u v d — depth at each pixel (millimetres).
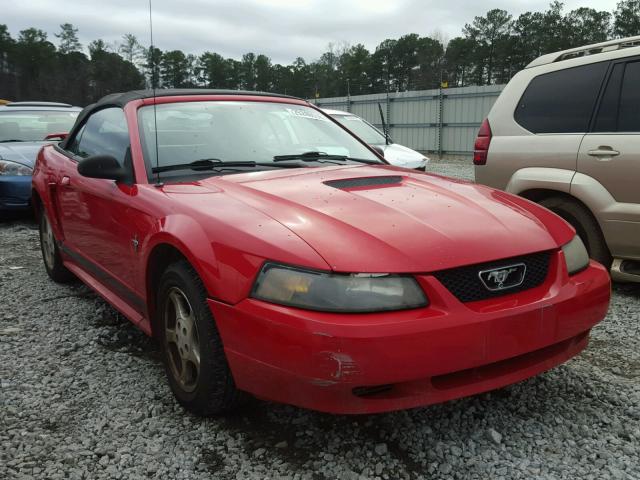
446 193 2818
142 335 3695
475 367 2195
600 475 2188
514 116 4973
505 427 2533
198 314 2432
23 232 7270
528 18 76125
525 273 2361
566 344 2508
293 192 2713
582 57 4621
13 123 8922
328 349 1994
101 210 3432
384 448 2354
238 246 2295
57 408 2746
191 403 2596
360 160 3705
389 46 83500
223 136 3447
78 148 4266
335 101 24625
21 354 3391
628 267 4359
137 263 2982
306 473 2219
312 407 2092
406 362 2020
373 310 2049
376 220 2367
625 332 3664
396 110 22266
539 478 2172
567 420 2592
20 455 2357
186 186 2941
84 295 4531
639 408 2686
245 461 2303
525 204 2891
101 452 2381
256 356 2178
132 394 2885
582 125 4480
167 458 2336
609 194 4250
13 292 4629
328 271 2080
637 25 70500
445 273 2168
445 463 2266
